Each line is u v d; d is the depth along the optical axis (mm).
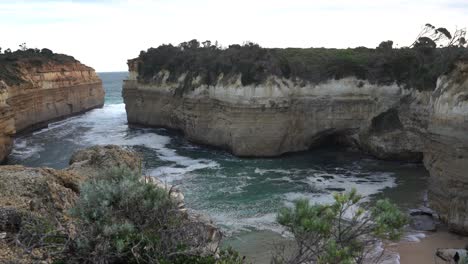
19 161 38312
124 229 7109
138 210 7836
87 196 7574
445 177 22281
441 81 24547
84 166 15828
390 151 38031
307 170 35250
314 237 7266
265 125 40094
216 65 45062
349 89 40781
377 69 40062
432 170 23844
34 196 11047
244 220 22500
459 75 22422
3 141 36344
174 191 12008
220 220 22469
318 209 7004
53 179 12422
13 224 8898
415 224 21500
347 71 40750
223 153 42406
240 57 42406
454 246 19219
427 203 25719
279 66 40938
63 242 7594
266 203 25891
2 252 7520
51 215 9484
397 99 39188
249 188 29500
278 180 31844
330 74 41188
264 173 34125
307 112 41812
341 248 6543
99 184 7910
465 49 33875
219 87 42875
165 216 7895
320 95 41406
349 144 43344
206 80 45344
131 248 6820
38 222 8328
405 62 39281
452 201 21062
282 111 40406
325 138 44062
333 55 44594
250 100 39719
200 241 8109
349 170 35219
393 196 27469
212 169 35375
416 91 37375
